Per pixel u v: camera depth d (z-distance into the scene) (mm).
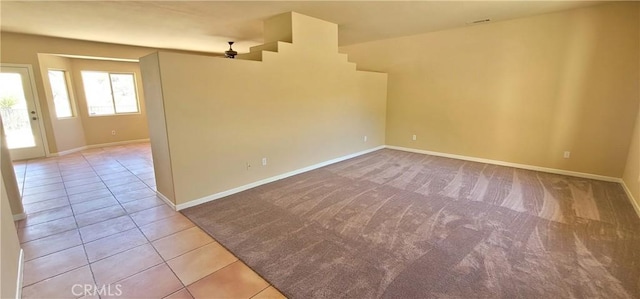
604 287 1841
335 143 5129
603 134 3967
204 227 2715
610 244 2342
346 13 4016
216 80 3275
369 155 5762
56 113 5922
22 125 5410
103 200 3404
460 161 5223
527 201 3270
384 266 2094
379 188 3764
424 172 4508
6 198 1999
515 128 4719
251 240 2473
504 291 1821
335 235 2547
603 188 3684
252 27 4703
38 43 5320
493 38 4688
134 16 3953
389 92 6207
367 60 6422
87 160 5461
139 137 7695
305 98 4395
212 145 3340
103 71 6895
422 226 2695
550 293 1796
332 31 4613
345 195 3520
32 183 4043
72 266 2107
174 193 3086
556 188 3697
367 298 1777
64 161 5367
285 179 4199
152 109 3146
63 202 3338
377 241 2438
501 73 4711
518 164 4781
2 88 5129
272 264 2133
